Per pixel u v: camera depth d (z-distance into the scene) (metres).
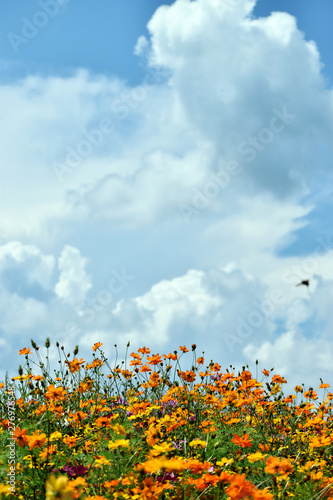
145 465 2.85
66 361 6.39
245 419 5.96
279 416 6.13
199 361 6.73
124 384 6.77
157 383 6.29
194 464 3.45
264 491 3.08
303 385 6.39
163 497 3.75
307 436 5.32
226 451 4.89
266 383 6.21
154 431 3.99
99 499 3.22
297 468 4.47
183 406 6.09
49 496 2.24
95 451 4.46
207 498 3.53
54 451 4.36
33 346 6.01
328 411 6.07
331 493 3.72
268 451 5.05
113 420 5.43
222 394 6.46
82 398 6.61
